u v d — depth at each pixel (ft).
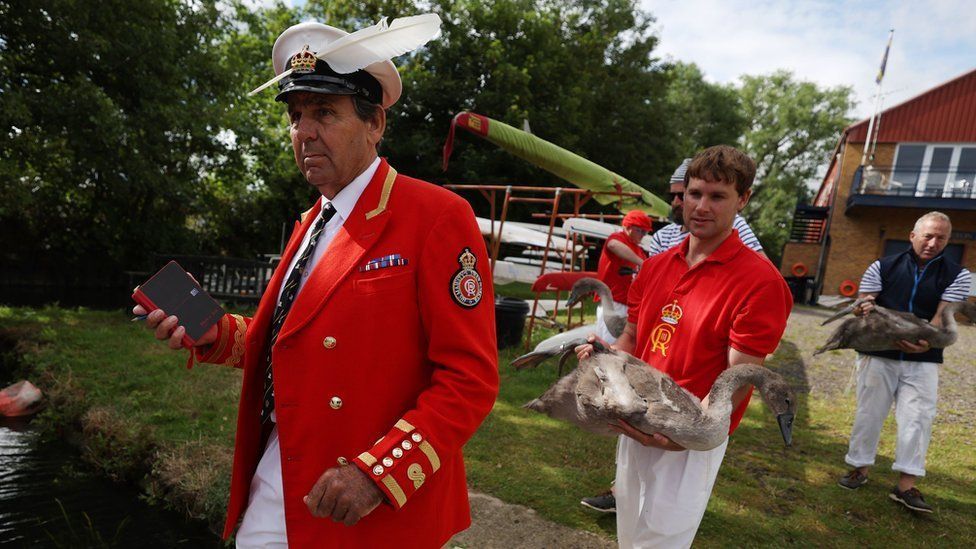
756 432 15.51
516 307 23.84
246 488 4.69
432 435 3.66
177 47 37.29
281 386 3.97
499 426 14.76
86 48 31.40
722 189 6.03
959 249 55.31
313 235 4.38
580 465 12.46
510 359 22.38
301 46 4.38
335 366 3.85
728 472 12.57
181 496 11.26
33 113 29.63
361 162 4.24
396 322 3.91
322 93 3.89
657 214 25.41
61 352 20.79
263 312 4.64
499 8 59.16
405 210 4.08
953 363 26.30
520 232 34.42
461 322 3.91
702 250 6.48
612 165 70.64
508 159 56.65
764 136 132.16
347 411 3.87
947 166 57.00
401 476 3.51
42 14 30.32
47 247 41.78
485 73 60.23
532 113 58.13
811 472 12.80
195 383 17.56
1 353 22.30
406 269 3.94
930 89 56.95
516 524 9.79
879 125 58.75
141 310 4.62
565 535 9.48
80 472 13.23
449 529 4.54
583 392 5.85
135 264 42.80
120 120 31.86
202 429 13.76
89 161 32.40
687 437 5.24
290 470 3.98
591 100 67.87
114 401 15.64
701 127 115.14
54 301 36.70
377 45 3.96
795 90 133.39
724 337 6.06
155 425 13.98
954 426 17.01
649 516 6.28
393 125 59.06
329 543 3.94
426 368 4.14
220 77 40.01
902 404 11.16
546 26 62.49
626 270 15.31
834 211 60.70
